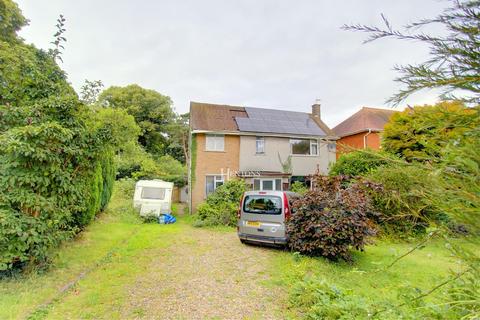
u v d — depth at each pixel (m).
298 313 3.47
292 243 6.25
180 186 21.02
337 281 4.62
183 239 7.83
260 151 15.56
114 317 3.34
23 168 4.30
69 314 3.35
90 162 5.62
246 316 3.41
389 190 1.66
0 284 3.92
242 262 5.66
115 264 5.28
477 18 1.06
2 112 4.55
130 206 12.37
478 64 1.07
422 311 1.69
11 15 10.23
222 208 10.96
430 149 1.27
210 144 14.85
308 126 17.17
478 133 1.08
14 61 5.12
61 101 4.92
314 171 16.12
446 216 1.31
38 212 4.39
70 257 5.43
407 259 5.92
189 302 3.79
